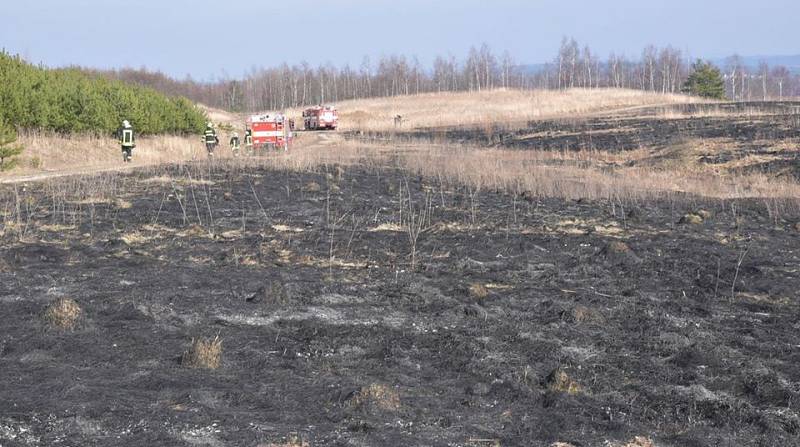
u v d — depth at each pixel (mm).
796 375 7875
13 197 18344
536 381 7434
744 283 11609
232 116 91000
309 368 7574
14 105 28484
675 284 11531
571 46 136500
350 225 16016
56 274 10852
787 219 18047
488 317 9523
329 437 6035
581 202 19953
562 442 6148
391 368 7699
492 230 15617
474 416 6621
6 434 5832
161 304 9438
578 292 10898
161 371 7270
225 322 8891
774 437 6387
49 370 7156
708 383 7566
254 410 6527
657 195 21469
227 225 15578
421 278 11398
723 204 20188
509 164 29375
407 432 6219
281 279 10953
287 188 21391
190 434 5949
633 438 6270
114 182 21406
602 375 7727
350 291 10406
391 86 135750
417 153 35250
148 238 14031
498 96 98250
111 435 5891
